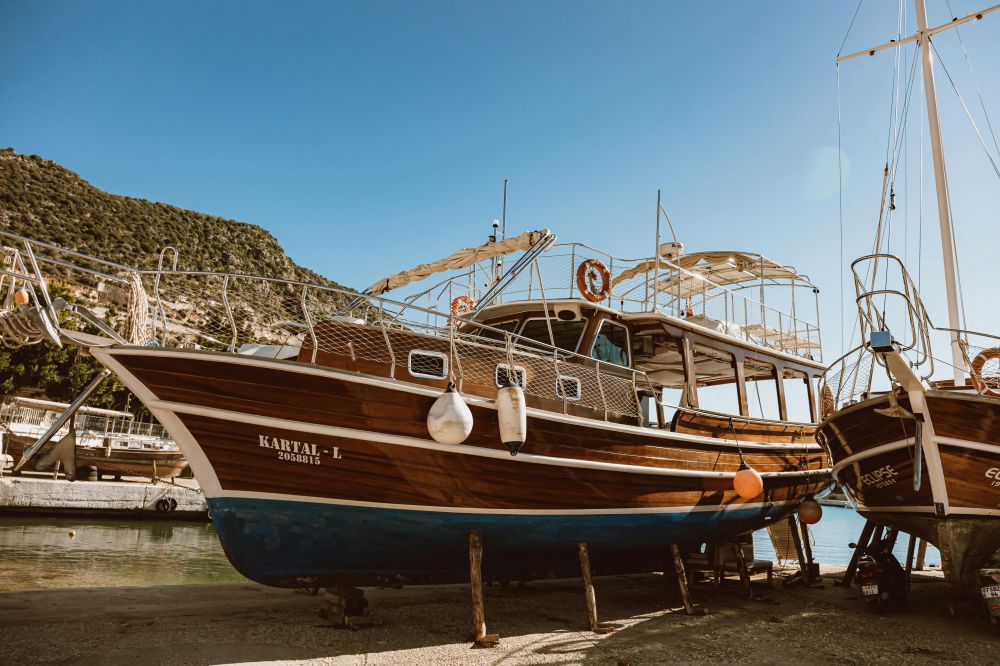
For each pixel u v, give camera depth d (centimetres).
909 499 693
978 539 676
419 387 547
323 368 514
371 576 598
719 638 588
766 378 1134
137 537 1588
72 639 495
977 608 683
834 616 695
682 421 729
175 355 493
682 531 744
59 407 2411
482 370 601
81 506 1866
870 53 1331
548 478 610
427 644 533
